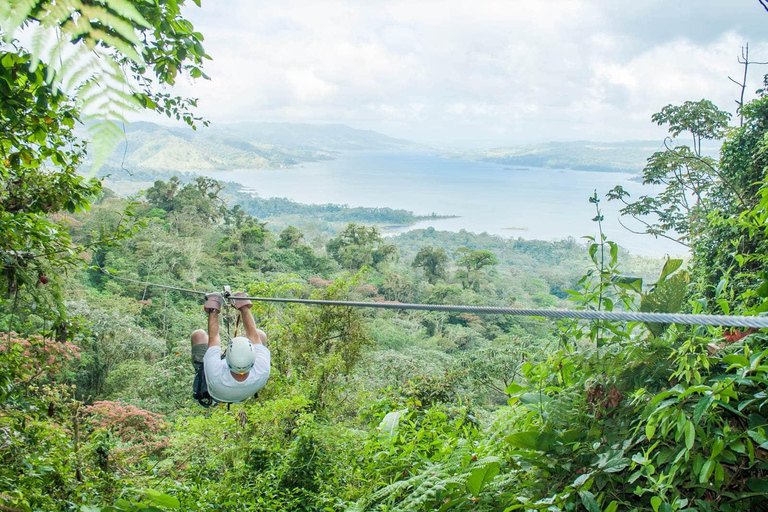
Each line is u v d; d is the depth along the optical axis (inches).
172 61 137.9
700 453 88.4
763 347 94.0
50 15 17.2
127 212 184.9
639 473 90.5
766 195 109.3
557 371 121.0
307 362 545.3
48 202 161.6
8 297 163.3
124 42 18.2
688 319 53.5
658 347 107.4
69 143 157.2
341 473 233.6
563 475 107.2
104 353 838.5
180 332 1156.5
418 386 376.2
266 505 215.6
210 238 2522.1
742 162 465.1
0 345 171.0
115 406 481.1
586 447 105.7
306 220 7071.9
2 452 160.4
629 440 97.7
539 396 120.0
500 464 123.8
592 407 114.3
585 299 120.2
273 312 584.1
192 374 739.4
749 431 81.8
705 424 90.4
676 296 111.7
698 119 669.9
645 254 4084.6
